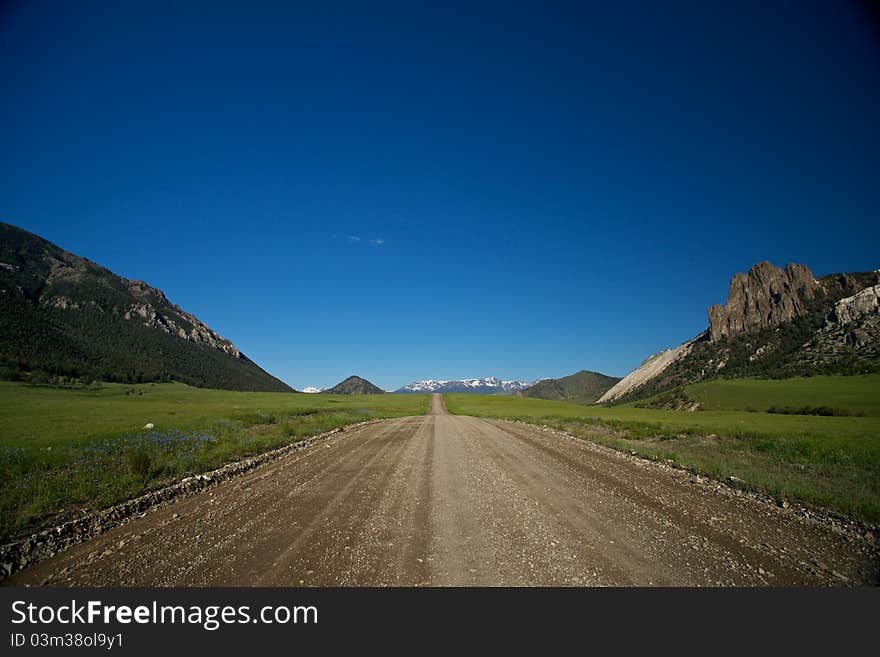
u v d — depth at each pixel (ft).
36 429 74.64
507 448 56.54
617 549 19.97
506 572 17.54
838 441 56.65
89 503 26.78
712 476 36.94
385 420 125.70
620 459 47.11
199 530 22.67
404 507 27.12
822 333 640.17
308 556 19.11
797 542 21.16
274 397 402.31
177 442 48.80
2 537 20.77
